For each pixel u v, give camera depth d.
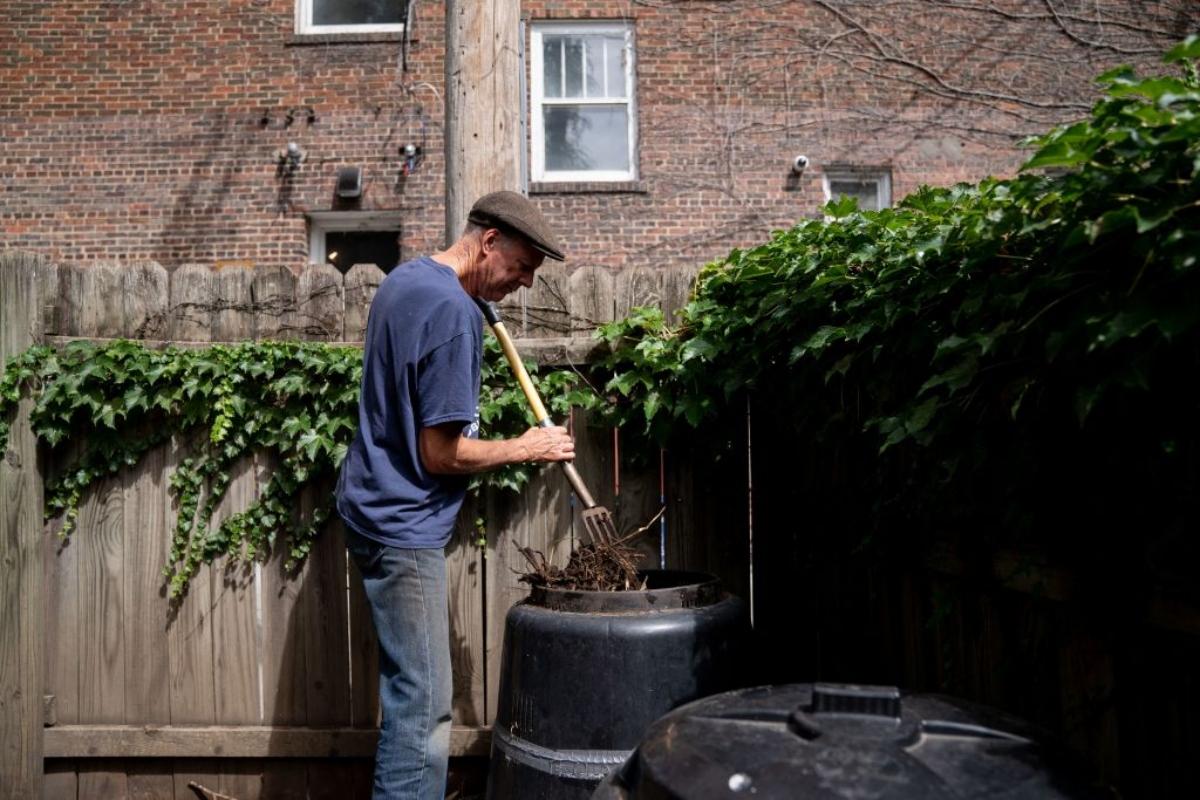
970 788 0.98
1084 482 1.42
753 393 2.68
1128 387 1.18
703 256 7.12
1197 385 1.17
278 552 2.78
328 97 7.14
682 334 2.65
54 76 7.07
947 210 1.88
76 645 2.77
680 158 7.17
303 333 2.78
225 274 2.79
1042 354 1.39
